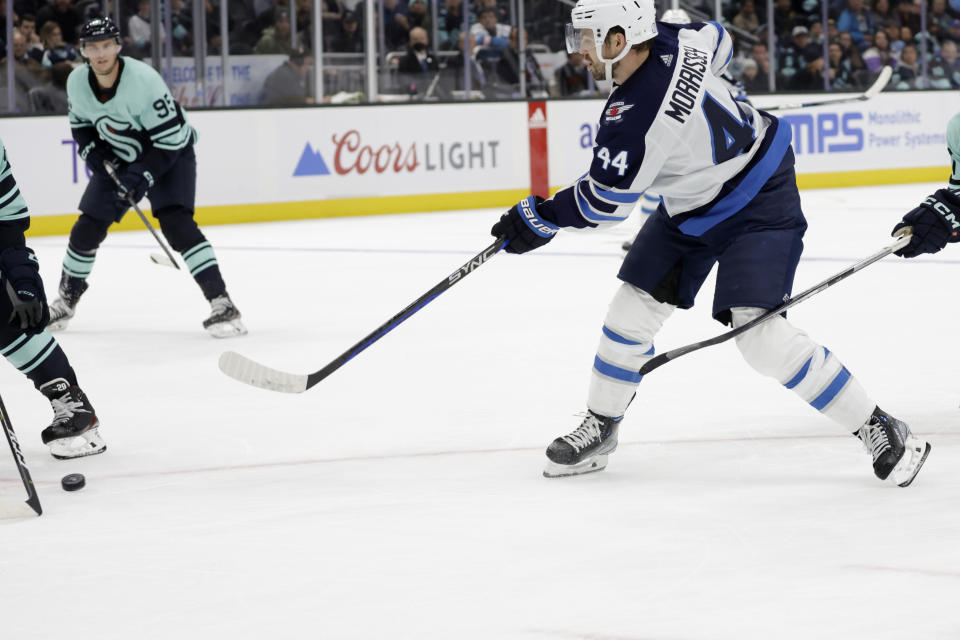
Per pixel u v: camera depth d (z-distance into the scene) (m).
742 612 3.69
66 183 17.38
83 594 4.01
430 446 5.95
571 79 22.36
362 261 13.90
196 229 9.41
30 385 7.71
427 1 21.06
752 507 4.79
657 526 4.58
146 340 9.26
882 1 23.95
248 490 5.25
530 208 5.10
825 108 22.77
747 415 6.35
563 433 6.15
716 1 22.73
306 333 9.41
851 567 4.05
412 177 19.92
